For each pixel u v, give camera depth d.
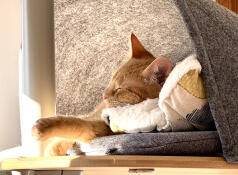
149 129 0.88
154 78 1.10
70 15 1.19
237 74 0.85
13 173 0.81
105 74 1.30
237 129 0.81
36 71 0.88
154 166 0.72
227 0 2.03
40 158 0.76
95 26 1.23
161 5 1.22
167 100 0.83
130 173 0.77
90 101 1.29
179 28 1.25
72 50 1.21
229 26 0.89
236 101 0.83
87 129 0.97
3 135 1.79
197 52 0.80
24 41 0.89
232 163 0.77
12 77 1.83
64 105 1.23
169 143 0.76
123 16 1.25
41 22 0.88
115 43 1.28
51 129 0.86
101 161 0.72
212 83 0.80
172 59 1.30
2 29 1.80
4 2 1.81
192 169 0.77
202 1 0.86
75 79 1.23
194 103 0.83
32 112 0.87
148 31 1.29
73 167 0.74
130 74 1.14
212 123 0.89
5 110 1.80
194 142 0.78
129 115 0.92
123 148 0.78
